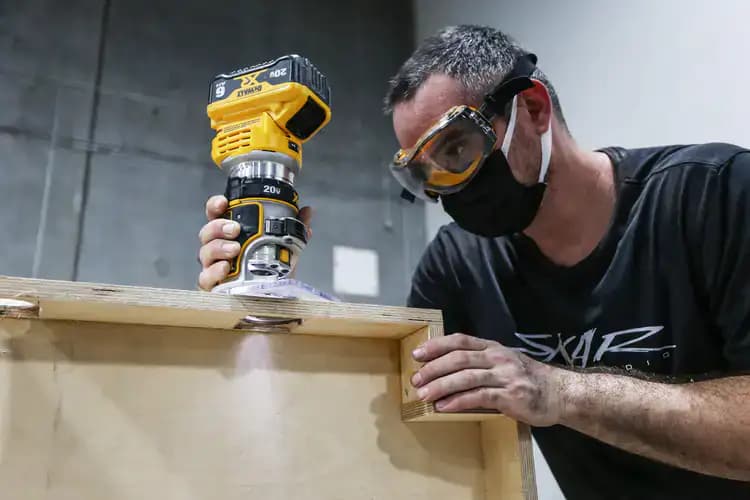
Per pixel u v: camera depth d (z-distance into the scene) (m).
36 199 1.90
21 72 1.99
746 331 0.83
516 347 1.06
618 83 1.53
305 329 0.70
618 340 0.97
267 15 2.40
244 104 0.73
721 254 0.87
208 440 0.63
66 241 1.90
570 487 1.10
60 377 0.59
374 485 0.69
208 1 2.32
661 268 0.94
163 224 2.03
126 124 2.08
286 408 0.68
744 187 0.87
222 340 0.67
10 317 0.59
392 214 2.38
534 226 1.04
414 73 0.95
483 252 1.16
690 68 1.34
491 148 0.90
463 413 0.67
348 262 2.26
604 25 1.60
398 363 0.75
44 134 1.96
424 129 0.92
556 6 1.77
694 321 0.91
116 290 0.56
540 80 1.01
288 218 0.70
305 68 0.74
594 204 1.02
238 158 0.72
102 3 2.15
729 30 1.25
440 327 0.70
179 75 2.20
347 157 2.38
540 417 0.69
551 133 1.00
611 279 0.98
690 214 0.92
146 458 0.60
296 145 0.75
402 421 0.73
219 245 0.68
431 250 1.27
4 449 0.56
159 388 0.63
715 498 0.93
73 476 0.57
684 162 0.96
